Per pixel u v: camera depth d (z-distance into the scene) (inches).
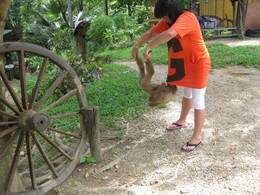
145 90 140.6
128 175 126.6
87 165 136.0
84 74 265.4
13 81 345.4
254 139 150.2
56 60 111.1
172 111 193.2
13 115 97.2
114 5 676.7
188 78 132.9
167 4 121.6
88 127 129.5
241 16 495.2
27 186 115.3
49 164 110.0
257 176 118.6
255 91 226.7
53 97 235.5
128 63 368.5
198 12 645.3
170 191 113.7
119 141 155.7
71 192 116.9
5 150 94.3
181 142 152.3
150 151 145.2
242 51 366.6
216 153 139.1
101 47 489.7
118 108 199.2
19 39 351.9
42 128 100.3
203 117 140.4
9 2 91.4
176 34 116.0
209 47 418.6
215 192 111.0
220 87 242.5
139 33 584.1
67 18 637.9
